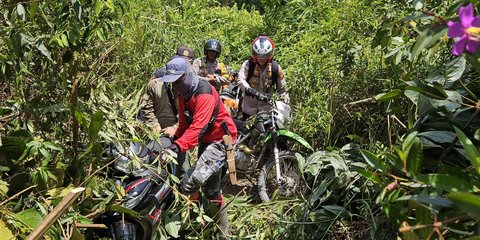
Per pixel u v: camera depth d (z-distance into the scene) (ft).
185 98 12.94
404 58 11.67
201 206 12.01
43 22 10.46
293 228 11.96
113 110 10.92
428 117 9.22
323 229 11.39
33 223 8.55
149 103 16.14
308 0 30.25
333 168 12.16
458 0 6.56
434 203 5.40
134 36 17.38
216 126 13.44
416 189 6.93
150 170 10.80
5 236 8.07
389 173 7.32
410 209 7.06
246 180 19.62
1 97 11.73
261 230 12.89
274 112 17.51
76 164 10.19
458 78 8.20
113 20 11.98
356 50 15.38
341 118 15.94
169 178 11.68
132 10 17.93
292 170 17.51
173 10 22.03
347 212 11.19
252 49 18.74
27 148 9.32
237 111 19.88
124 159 11.00
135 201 10.91
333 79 16.84
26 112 10.18
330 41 18.48
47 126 10.61
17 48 9.24
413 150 6.65
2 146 9.34
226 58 30.86
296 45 23.47
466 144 5.61
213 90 13.28
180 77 12.70
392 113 11.19
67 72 10.63
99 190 10.30
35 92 11.00
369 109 15.31
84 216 9.75
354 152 11.78
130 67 16.76
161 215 11.76
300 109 17.71
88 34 10.53
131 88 16.81
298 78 19.44
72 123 10.75
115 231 10.84
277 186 16.83
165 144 12.49
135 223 11.18
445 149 8.96
